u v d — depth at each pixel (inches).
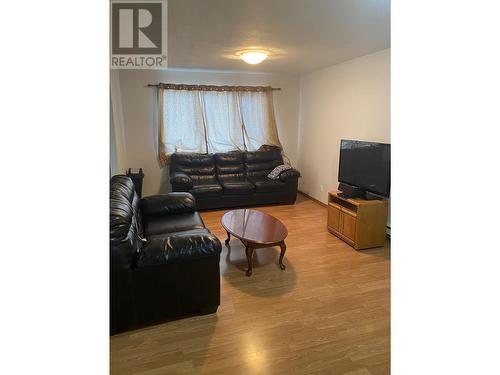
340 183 155.3
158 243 82.5
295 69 203.5
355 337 80.5
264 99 223.0
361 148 143.1
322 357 73.6
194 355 74.0
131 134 203.0
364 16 94.1
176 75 204.7
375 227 136.3
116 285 78.4
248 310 91.7
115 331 80.8
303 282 108.0
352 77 167.9
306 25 103.4
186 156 204.4
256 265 120.1
